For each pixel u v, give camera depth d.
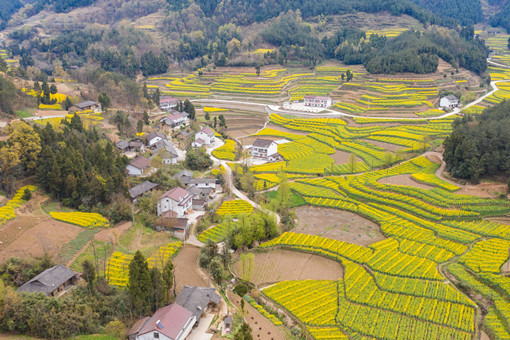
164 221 103.62
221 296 80.38
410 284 85.38
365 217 118.56
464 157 131.88
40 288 69.25
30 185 104.38
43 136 112.81
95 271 75.25
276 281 89.62
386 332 72.81
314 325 75.56
